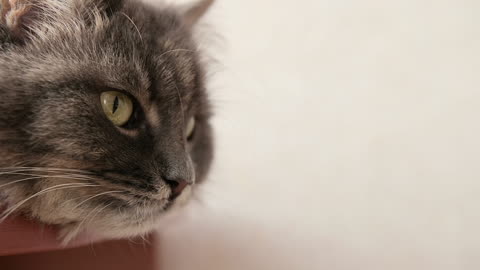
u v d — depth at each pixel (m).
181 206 0.46
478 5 0.54
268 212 0.58
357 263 0.56
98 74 0.43
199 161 0.51
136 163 0.43
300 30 0.58
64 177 0.41
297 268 0.57
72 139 0.42
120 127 0.43
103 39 0.44
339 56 0.57
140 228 0.45
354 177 0.56
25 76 0.42
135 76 0.44
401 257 0.55
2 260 0.55
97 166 0.42
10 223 0.42
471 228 0.54
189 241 0.58
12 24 0.43
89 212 0.43
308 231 0.57
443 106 0.55
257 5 0.59
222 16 0.59
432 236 0.54
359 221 0.56
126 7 0.46
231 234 0.58
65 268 0.53
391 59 0.56
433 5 0.55
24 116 0.41
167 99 0.45
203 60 0.52
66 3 0.44
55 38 0.44
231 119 0.59
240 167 0.58
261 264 0.57
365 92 0.56
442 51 0.55
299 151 0.58
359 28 0.57
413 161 0.55
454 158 0.54
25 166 0.41
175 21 0.50
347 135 0.57
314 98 0.58
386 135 0.56
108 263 0.52
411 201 0.55
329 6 0.57
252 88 0.59
